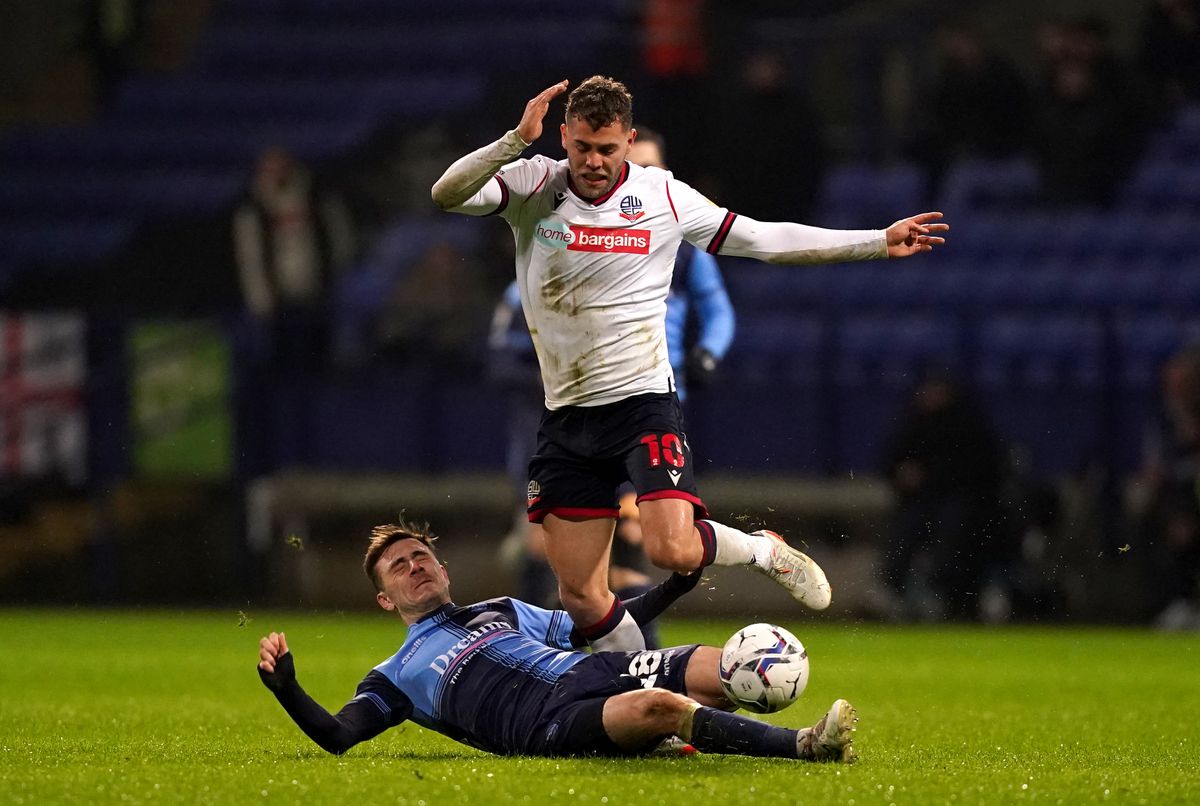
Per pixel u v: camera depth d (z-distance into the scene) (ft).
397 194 254.06
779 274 225.97
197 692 102.17
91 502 206.80
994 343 210.79
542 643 64.75
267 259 209.77
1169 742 72.13
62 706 91.35
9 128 267.39
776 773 53.47
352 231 247.50
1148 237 230.27
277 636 58.75
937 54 253.85
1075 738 74.08
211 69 275.39
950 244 230.89
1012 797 50.14
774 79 220.23
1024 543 174.70
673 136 223.10
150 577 206.18
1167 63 244.83
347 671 118.93
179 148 260.42
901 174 245.86
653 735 56.44
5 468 208.95
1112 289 222.07
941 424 171.73
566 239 64.75
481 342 213.25
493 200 64.23
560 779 51.96
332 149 256.32
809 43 255.29
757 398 197.77
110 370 207.92
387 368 213.05
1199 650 145.48
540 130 62.03
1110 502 181.37
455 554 201.67
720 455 197.98
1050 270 226.17
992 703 96.12
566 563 66.49
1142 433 192.24
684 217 65.82
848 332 215.51
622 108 62.64
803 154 219.82
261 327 208.13
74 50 271.90
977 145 238.07
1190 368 175.22
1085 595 177.27
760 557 69.10
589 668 59.98
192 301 238.48
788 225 66.28
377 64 271.49
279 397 206.49
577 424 66.18
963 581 173.27
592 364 65.21
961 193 238.07
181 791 50.80
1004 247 230.48
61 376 208.64
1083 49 233.96
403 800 48.57
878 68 254.27
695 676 58.85
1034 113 237.86
